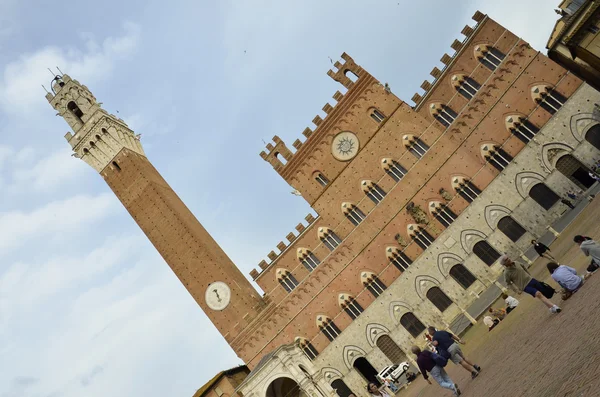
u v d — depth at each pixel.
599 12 45.53
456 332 57.91
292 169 75.31
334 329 70.00
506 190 64.31
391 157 70.12
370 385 41.50
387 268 68.75
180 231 79.56
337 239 72.56
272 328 72.44
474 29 67.62
